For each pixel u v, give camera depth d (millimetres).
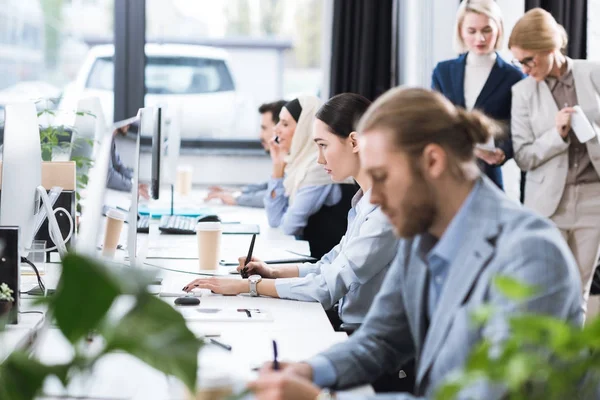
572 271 1728
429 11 6004
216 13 6910
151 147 4172
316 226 4473
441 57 6000
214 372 1693
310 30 6938
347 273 2938
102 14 6766
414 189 1799
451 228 1841
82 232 2209
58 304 1158
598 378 1460
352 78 6453
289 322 2635
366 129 1829
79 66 6785
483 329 1703
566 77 4727
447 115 1805
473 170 1830
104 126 4328
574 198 4723
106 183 2348
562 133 4621
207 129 6906
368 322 2197
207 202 5859
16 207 2863
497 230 1808
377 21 6445
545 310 1652
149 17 6820
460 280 1803
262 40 6945
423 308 2016
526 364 1157
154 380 2010
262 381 1749
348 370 2086
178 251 3914
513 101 4848
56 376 1308
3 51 6629
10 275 2402
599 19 5652
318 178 4430
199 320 2615
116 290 1157
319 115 3143
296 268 3328
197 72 6914
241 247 4051
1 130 4266
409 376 2594
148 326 1327
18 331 2322
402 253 2088
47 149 4000
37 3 6691
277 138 4766
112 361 2156
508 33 5656
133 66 6789
